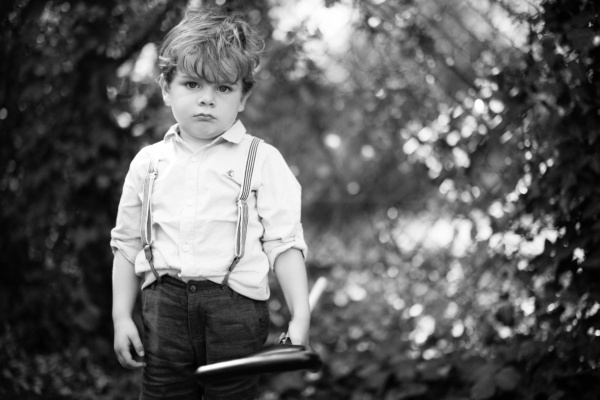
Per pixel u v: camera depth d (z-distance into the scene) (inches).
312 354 67.9
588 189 105.8
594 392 109.3
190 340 77.9
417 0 136.0
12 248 140.1
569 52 104.7
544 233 114.2
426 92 147.0
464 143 125.7
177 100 78.2
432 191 167.6
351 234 202.5
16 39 135.3
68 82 136.8
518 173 118.3
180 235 76.6
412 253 166.2
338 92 185.9
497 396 117.0
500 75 115.5
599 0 104.8
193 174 78.3
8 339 138.7
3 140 139.3
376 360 133.6
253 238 78.3
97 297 140.9
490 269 125.8
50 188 138.4
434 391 125.5
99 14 133.6
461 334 131.1
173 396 80.1
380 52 149.4
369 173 191.6
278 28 143.5
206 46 76.4
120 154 137.9
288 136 194.7
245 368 66.7
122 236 81.5
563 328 110.7
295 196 81.6
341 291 179.6
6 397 123.4
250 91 84.0
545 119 110.2
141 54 138.3
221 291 76.6
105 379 131.9
